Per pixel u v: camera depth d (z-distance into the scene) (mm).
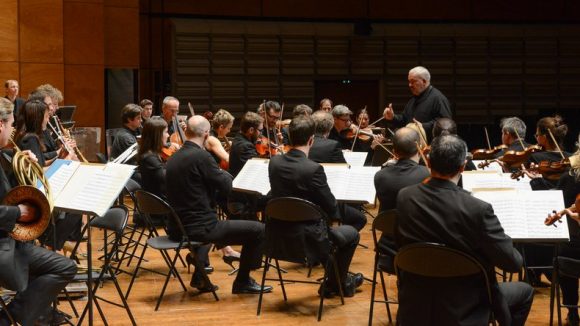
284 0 14359
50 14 10703
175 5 14016
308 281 5582
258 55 14195
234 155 6652
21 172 3619
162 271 6078
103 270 4355
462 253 2975
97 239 7324
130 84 12250
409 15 14695
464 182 4738
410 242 3166
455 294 3049
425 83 6609
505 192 3805
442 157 3119
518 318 3518
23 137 4809
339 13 14531
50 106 5789
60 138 5582
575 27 14953
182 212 5066
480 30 14742
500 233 3023
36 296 3676
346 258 5195
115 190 3910
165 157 7250
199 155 5062
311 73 14383
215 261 6508
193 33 13891
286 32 14266
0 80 10391
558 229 3611
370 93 14680
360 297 5301
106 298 5238
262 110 7441
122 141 7457
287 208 4602
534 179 4676
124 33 12172
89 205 3877
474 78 14805
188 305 5094
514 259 3029
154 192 5906
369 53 14523
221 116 7457
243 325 4645
